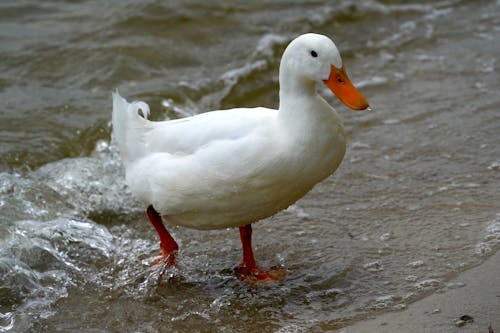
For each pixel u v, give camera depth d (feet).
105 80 34.76
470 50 38.75
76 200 26.09
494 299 19.44
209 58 37.47
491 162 27.58
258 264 22.12
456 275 20.68
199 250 23.21
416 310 19.22
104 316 19.92
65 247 23.26
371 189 26.16
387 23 42.68
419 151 28.76
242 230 21.43
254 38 39.47
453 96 33.50
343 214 24.62
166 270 21.94
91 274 21.99
